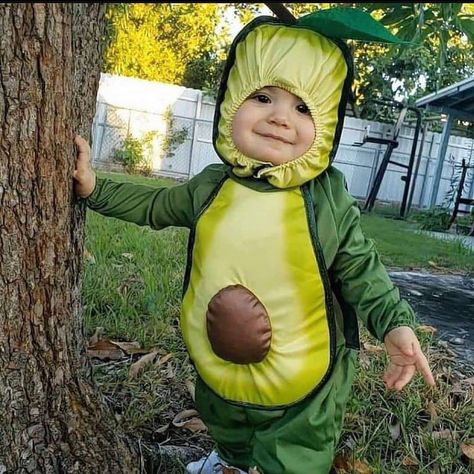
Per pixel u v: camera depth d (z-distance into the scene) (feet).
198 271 4.54
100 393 5.16
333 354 4.52
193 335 4.57
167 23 50.26
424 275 16.38
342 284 4.55
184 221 4.99
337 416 4.69
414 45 5.32
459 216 33.30
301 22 4.51
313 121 4.41
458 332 11.03
